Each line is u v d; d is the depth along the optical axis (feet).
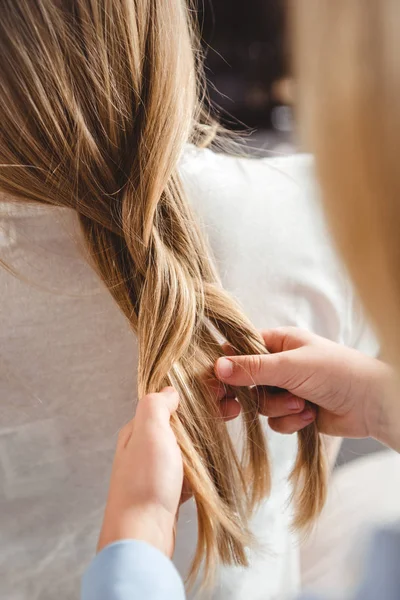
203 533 2.00
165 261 2.00
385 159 0.95
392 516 1.69
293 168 2.18
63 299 2.00
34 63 1.83
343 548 2.20
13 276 1.97
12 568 2.23
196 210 2.10
